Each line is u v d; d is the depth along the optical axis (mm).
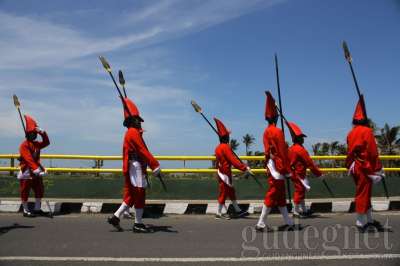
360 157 8195
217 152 10555
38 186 10562
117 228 8547
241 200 12227
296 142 10523
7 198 12133
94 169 11984
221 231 8531
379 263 6066
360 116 8359
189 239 7730
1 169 12133
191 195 12242
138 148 8266
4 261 6250
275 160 8422
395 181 12859
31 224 9391
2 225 9258
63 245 7254
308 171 12656
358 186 8289
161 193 12258
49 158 11969
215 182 12289
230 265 6047
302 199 10445
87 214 10984
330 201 11695
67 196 12219
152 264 6105
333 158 12438
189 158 12062
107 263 6160
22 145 10430
